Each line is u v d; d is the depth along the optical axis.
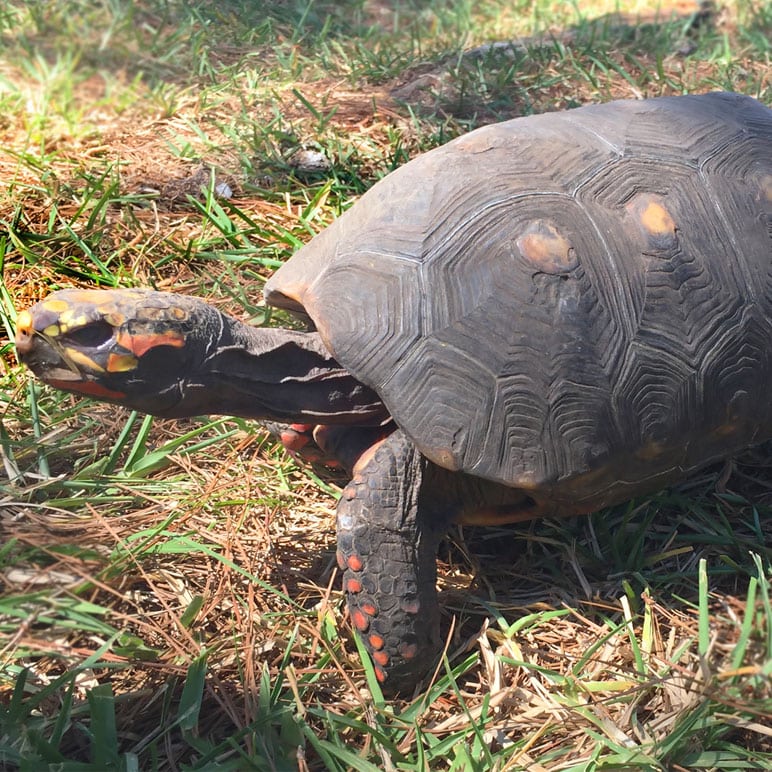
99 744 0.41
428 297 0.45
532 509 0.47
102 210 0.65
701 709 0.42
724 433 0.48
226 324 0.45
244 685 0.44
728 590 0.48
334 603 0.48
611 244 0.46
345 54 0.94
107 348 0.43
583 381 0.45
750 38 0.99
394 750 0.42
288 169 0.71
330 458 0.49
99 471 0.51
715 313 0.47
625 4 1.22
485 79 0.86
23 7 1.02
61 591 0.41
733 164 0.49
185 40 0.95
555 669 0.46
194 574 0.49
